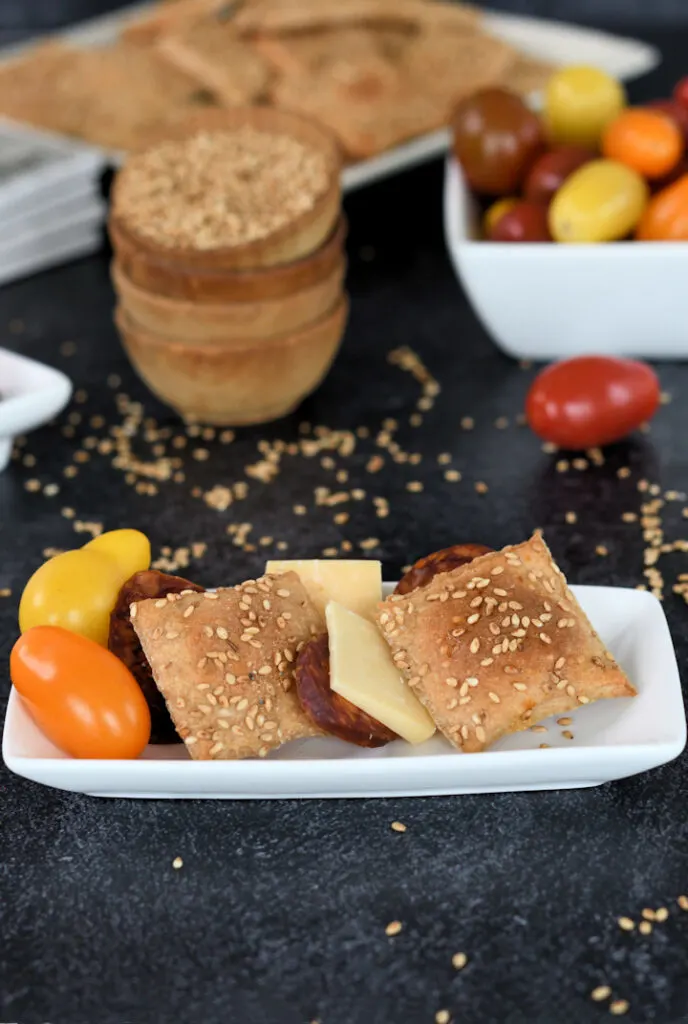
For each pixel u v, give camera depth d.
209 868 0.49
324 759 0.48
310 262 0.61
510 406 0.66
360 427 0.65
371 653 0.50
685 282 0.64
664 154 0.65
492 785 0.49
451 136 0.69
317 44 0.82
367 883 0.48
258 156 0.64
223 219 0.60
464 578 0.50
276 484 0.63
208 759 0.48
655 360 0.68
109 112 0.79
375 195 0.80
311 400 0.67
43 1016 0.46
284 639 0.50
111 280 0.75
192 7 0.85
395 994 0.46
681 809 0.50
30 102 0.80
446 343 0.70
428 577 0.52
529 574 0.50
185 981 0.46
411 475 0.63
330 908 0.48
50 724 0.48
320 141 0.64
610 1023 0.45
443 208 0.79
